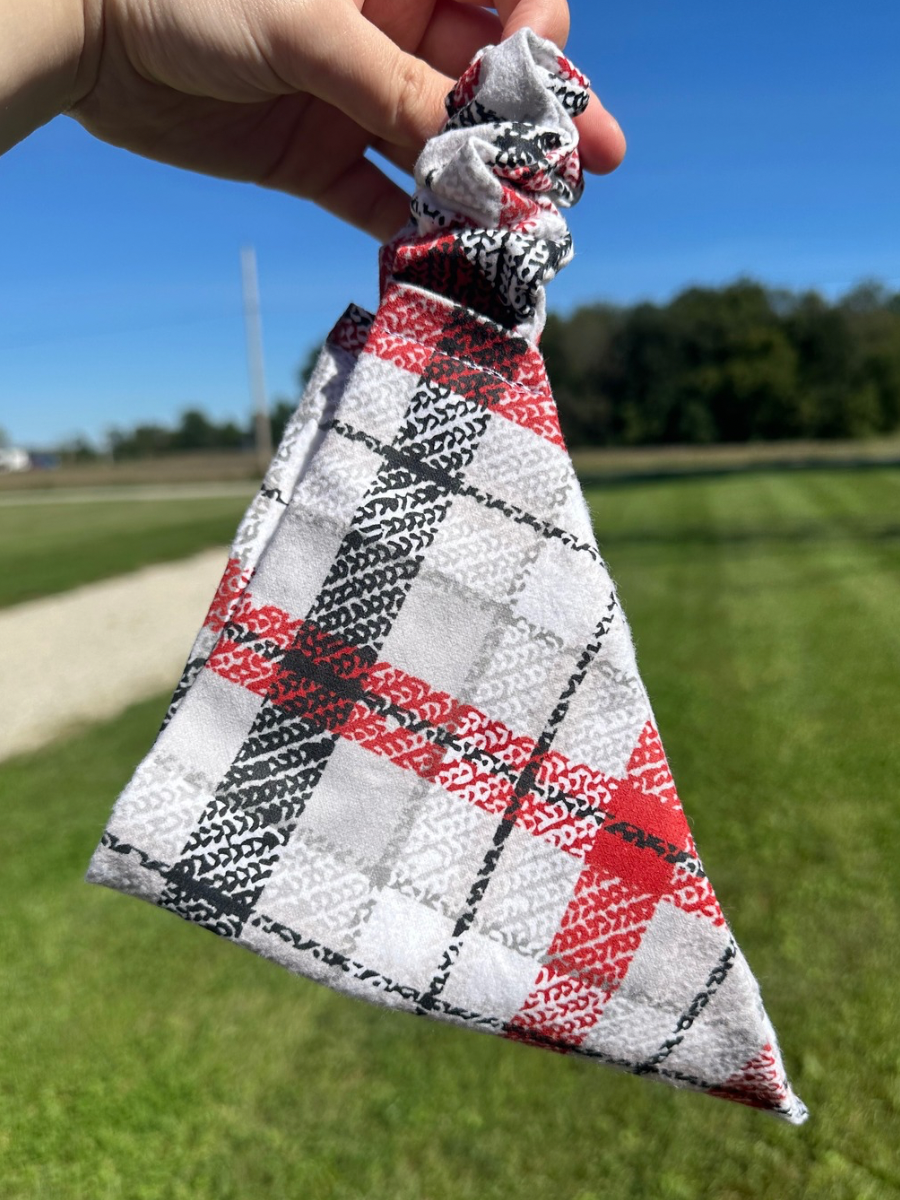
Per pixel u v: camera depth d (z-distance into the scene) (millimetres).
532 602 601
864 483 14883
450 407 604
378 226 1084
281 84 828
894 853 2859
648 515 13000
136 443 48844
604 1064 616
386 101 776
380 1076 2143
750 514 12141
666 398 31297
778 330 30469
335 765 599
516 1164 1884
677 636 5832
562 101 687
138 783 587
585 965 597
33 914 2932
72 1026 2377
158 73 844
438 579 599
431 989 594
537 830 600
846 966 2350
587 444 32250
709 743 3871
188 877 584
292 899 590
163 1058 2240
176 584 10453
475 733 601
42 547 14523
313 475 603
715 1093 619
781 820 3127
